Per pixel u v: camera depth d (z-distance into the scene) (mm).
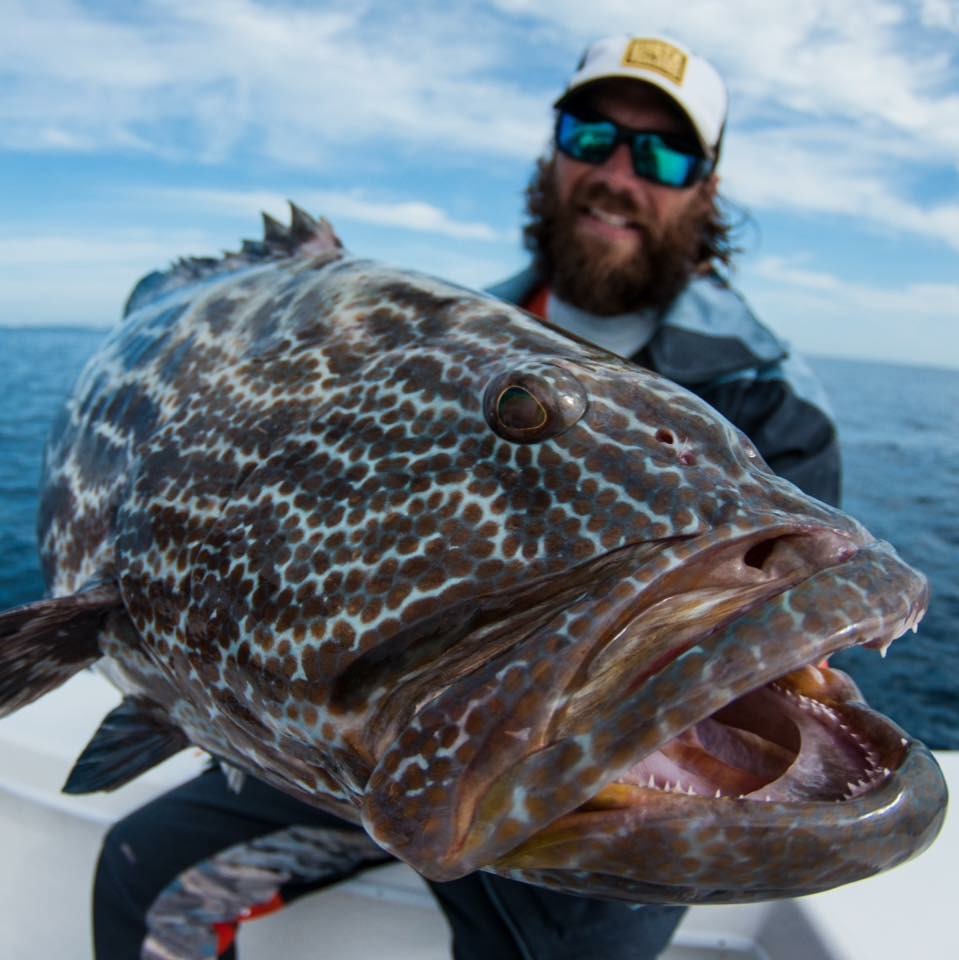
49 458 495
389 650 285
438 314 351
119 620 375
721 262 983
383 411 324
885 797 243
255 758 349
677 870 238
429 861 254
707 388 749
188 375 393
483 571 281
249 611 311
